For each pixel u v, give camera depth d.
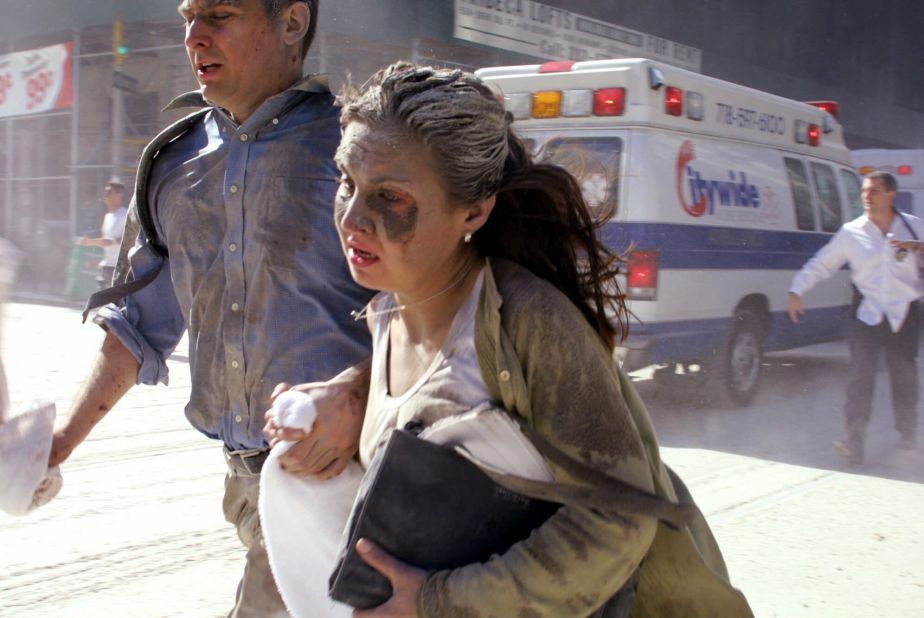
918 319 7.32
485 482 1.56
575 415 1.53
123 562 4.73
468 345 1.59
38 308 15.59
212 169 2.49
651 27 20.50
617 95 7.62
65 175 20.86
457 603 1.54
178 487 5.94
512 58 17.78
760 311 8.91
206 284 2.51
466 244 1.68
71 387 8.77
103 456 6.57
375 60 16.31
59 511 5.42
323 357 2.45
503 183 1.65
